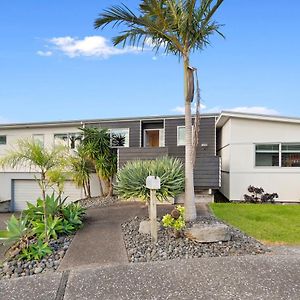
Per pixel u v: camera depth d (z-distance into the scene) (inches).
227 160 565.9
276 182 525.0
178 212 259.1
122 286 171.2
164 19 294.8
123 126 659.4
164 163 339.6
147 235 267.3
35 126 707.4
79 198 658.8
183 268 191.2
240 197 534.3
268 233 281.4
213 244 240.7
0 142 735.1
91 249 242.2
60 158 293.3
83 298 159.8
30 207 315.6
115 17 298.2
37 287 174.6
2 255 248.2
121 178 332.5
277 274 178.4
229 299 153.8
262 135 530.9
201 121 611.5
